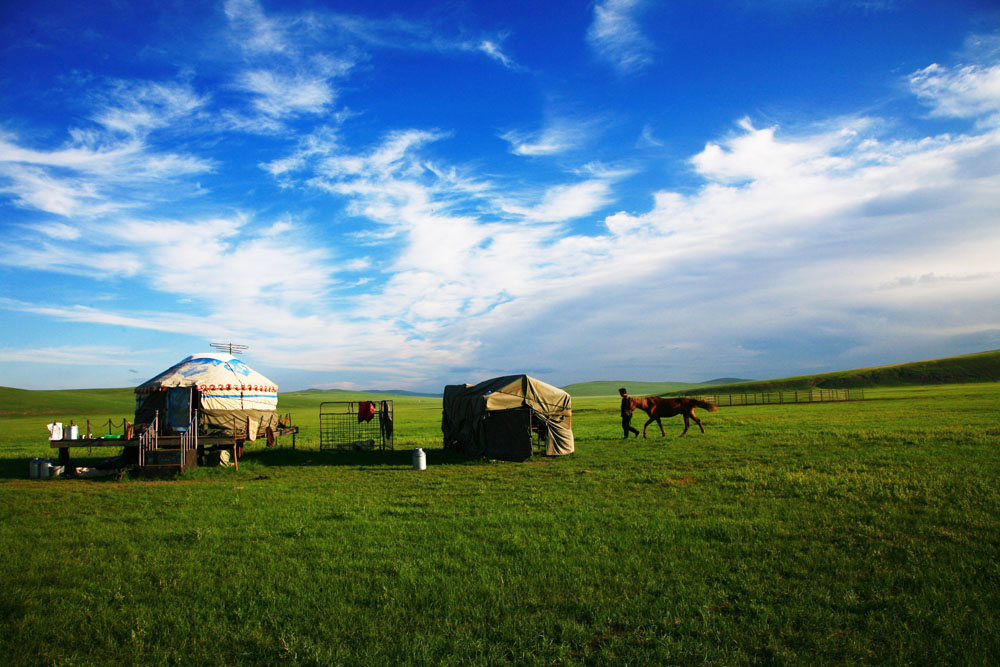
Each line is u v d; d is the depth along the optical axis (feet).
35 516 38.63
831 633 18.25
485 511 36.76
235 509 39.70
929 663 16.44
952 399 157.99
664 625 19.10
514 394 68.03
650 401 84.89
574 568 24.53
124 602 22.33
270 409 81.30
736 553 26.37
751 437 76.38
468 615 20.25
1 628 19.90
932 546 26.18
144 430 63.57
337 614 20.47
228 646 18.62
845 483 41.09
